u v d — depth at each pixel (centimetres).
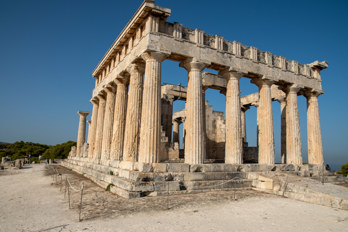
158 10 1936
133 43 2316
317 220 1146
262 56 2614
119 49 2664
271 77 2592
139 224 995
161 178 1697
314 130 3038
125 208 1256
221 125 4053
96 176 2312
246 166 2208
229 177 2019
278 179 1905
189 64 2111
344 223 1110
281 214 1230
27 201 1477
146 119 1853
